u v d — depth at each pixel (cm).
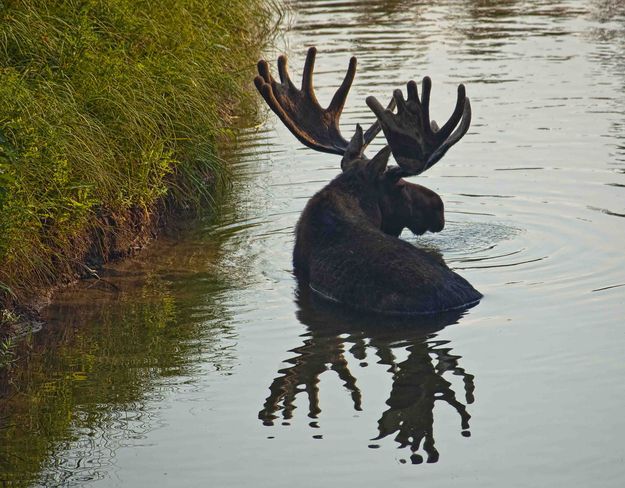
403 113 3253
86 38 3666
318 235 3120
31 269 3006
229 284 3062
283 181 4003
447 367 2411
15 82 3206
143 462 2047
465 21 7100
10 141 3030
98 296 2997
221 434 2145
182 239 3469
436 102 4906
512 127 4534
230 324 2748
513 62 5766
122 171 3506
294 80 5375
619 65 5594
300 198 3806
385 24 7050
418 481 1933
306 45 6366
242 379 2400
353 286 2883
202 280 3100
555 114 4706
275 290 3002
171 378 2425
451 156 4191
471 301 2806
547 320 2650
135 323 2781
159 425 2195
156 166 3566
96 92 3550
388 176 3303
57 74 3525
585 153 4141
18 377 2478
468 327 2639
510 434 2092
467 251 3216
